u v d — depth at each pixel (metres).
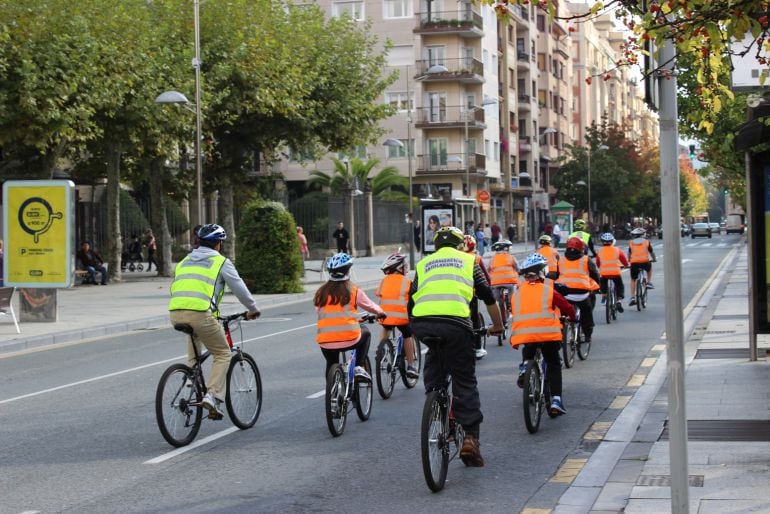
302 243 52.72
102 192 53.75
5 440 11.50
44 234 25.39
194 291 11.10
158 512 8.30
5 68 32.56
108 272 43.44
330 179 71.75
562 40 118.25
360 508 8.34
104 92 35.16
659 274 42.50
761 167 15.12
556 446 10.76
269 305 32.59
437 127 79.75
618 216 135.12
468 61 80.56
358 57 48.38
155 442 11.21
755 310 15.59
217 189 49.53
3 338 21.73
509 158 93.44
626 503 8.14
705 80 8.34
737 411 11.89
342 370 11.62
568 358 16.59
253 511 8.28
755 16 8.35
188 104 40.09
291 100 43.75
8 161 40.88
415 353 15.05
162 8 42.81
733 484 8.43
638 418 12.19
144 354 19.75
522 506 8.33
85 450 10.84
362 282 40.75
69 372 17.39
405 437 11.32
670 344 6.61
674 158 6.61
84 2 35.75
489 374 16.09
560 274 17.34
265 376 16.14
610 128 108.56
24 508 8.46
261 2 44.56
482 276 9.55
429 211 48.09
